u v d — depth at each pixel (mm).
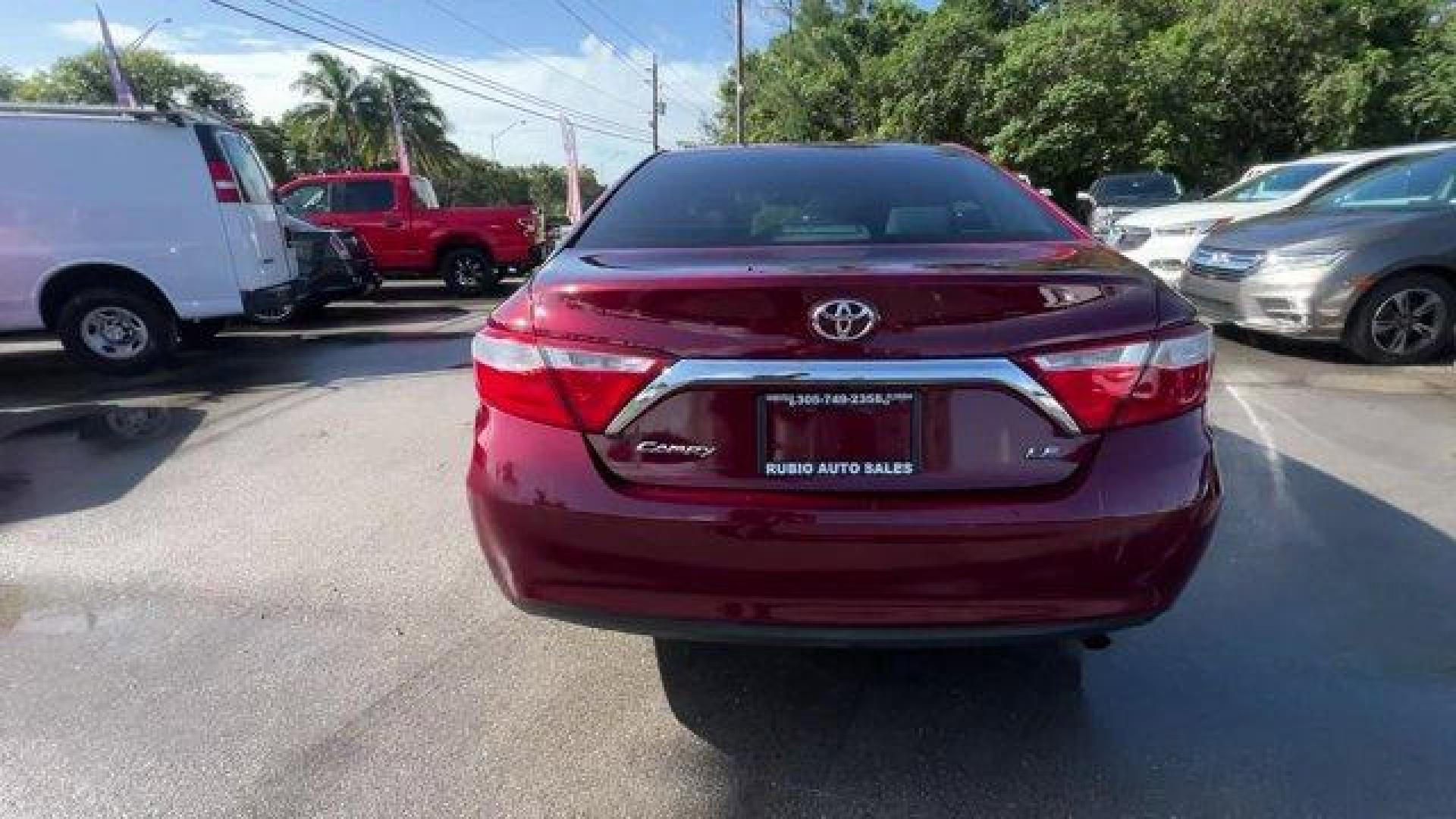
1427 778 2279
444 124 52781
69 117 7148
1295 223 7184
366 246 11984
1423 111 25219
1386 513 3936
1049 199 3020
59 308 7449
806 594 2062
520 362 2168
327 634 3115
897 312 2023
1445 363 6773
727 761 2412
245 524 4141
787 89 33031
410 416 6047
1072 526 2010
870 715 2596
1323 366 6793
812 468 2064
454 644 3037
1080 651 2889
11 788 2348
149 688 2797
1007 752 2422
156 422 5992
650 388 2074
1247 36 26234
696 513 2053
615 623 2178
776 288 2029
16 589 3492
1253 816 2168
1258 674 2748
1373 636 2953
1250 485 4293
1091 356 2037
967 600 2045
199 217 7508
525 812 2232
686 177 3111
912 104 28984
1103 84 25500
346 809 2252
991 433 2045
